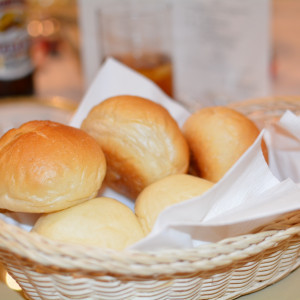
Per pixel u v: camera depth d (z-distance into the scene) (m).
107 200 0.44
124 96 0.50
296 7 0.95
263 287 0.44
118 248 0.40
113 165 0.50
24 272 0.40
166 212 0.37
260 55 0.75
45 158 0.42
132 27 0.71
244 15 0.73
